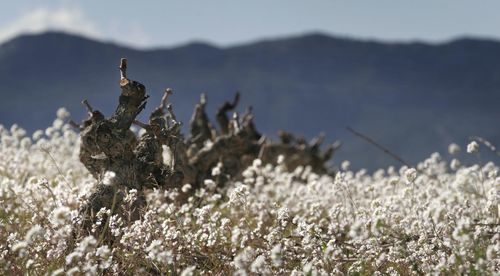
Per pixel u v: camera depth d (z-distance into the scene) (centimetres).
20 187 2198
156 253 1379
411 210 1972
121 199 1830
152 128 2019
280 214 1725
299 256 1642
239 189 1864
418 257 1571
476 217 1900
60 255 1528
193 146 3175
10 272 1487
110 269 1570
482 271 1369
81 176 2783
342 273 1491
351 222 1945
